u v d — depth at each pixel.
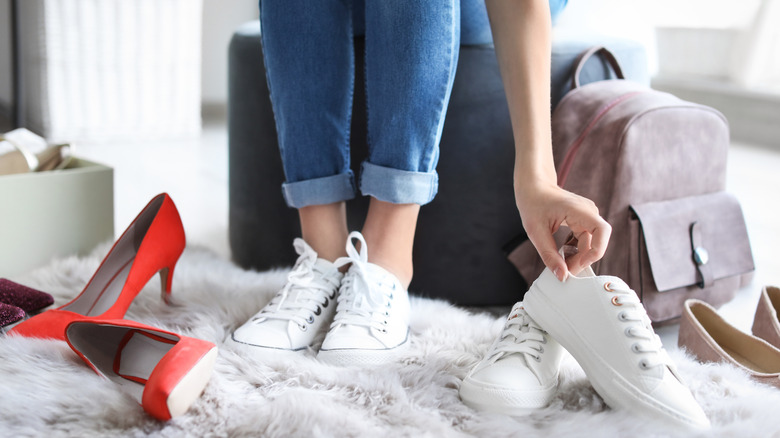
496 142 1.17
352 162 1.21
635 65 1.30
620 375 0.75
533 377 0.78
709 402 0.79
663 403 0.72
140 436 0.69
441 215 1.19
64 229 1.28
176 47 2.80
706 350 0.94
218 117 3.53
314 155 0.96
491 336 0.98
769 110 3.10
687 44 3.45
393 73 0.86
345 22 0.95
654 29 3.39
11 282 1.05
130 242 1.05
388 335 0.89
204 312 1.02
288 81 0.93
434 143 0.90
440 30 0.85
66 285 1.15
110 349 0.85
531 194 0.79
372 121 0.92
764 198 2.12
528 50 0.85
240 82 1.28
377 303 0.90
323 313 0.95
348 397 0.79
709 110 1.13
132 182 2.02
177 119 2.88
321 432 0.70
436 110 0.88
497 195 1.19
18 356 0.83
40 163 1.33
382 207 0.95
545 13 0.86
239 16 3.54
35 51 2.60
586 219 0.72
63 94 2.60
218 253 1.43
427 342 0.95
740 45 3.22
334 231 1.00
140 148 2.60
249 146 1.29
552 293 0.81
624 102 1.08
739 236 1.17
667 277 1.05
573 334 0.78
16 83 2.56
